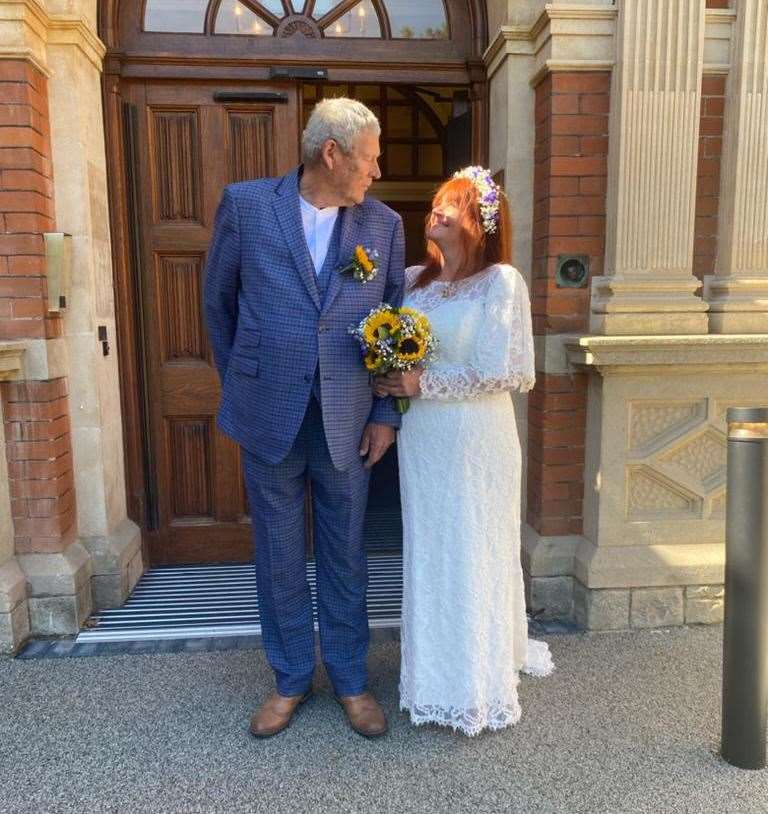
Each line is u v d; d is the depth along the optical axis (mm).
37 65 2611
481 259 2113
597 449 2781
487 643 2137
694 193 2705
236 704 2322
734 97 2721
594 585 2785
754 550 1917
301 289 1957
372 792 1906
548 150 2779
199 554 3471
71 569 2781
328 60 3168
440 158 5359
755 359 2631
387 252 2115
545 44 2758
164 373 3328
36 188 2629
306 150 1922
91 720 2232
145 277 3250
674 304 2709
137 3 3084
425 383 2039
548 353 2848
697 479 2822
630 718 2232
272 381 1979
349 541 2148
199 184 3225
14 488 2752
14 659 2619
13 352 2574
